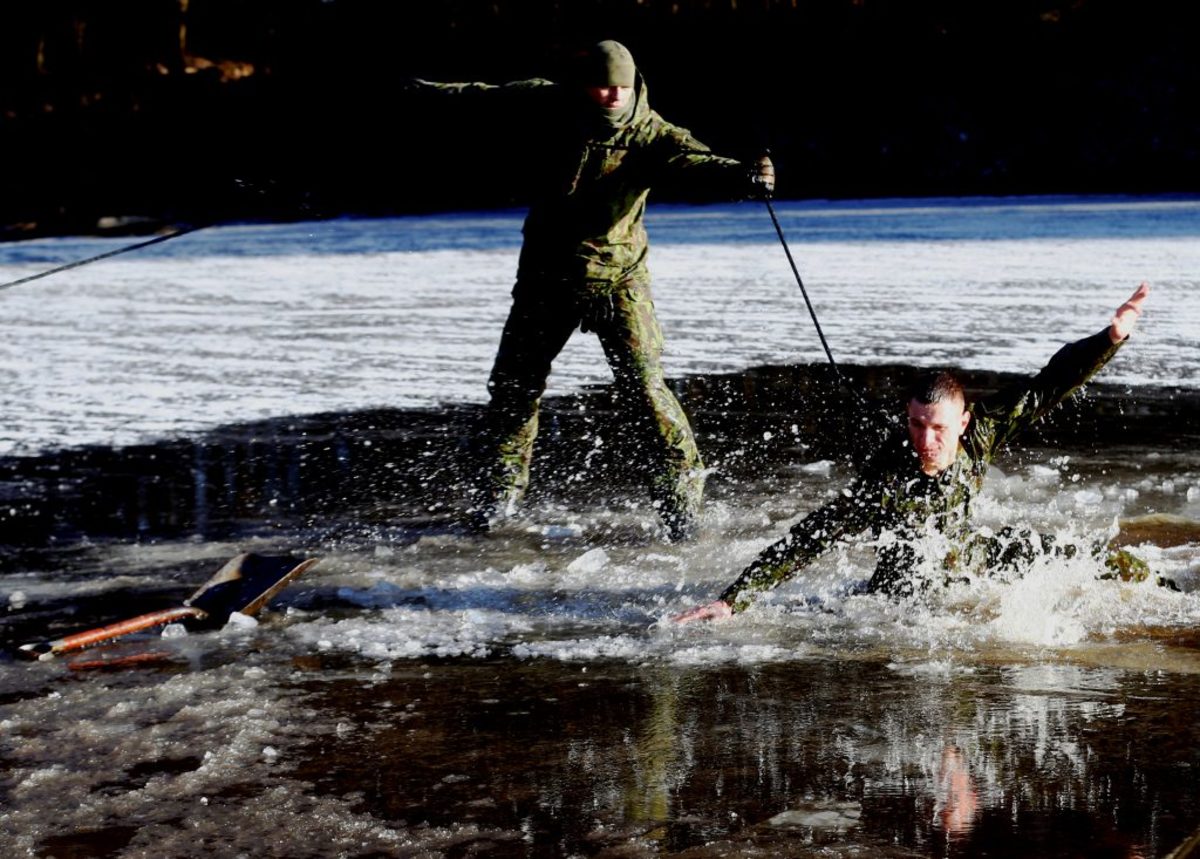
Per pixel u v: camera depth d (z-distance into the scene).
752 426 10.39
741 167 6.89
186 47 40.41
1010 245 25.58
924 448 5.55
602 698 4.80
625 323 7.46
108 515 8.16
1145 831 3.58
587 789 3.99
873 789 3.92
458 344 15.45
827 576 6.39
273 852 3.64
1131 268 20.89
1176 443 9.41
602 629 5.73
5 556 7.27
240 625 5.84
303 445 10.10
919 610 5.75
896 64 43.97
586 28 41.38
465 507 8.20
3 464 9.69
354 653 5.45
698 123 44.38
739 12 43.06
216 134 38.69
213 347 15.66
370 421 10.98
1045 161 43.59
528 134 7.33
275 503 8.41
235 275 25.62
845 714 4.55
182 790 4.05
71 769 4.24
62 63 40.41
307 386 12.82
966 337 14.58
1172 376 12.17
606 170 7.21
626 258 7.48
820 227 32.00
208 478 9.13
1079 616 5.59
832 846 3.56
